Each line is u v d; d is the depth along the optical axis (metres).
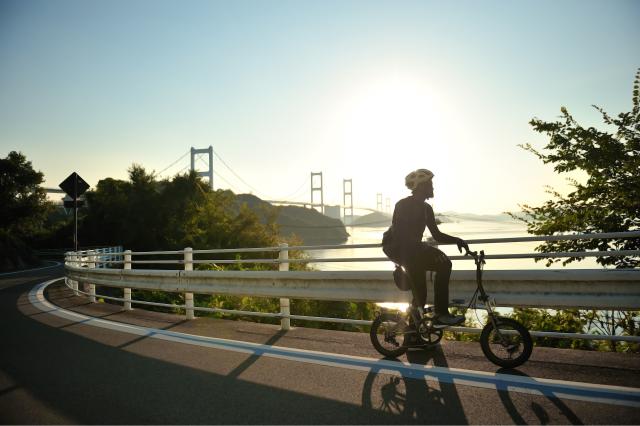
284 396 3.73
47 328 7.17
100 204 49.12
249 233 37.97
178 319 7.66
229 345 5.54
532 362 4.31
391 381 3.97
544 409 3.25
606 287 4.21
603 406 3.26
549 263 8.30
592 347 6.19
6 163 51.41
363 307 9.97
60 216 70.81
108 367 4.75
